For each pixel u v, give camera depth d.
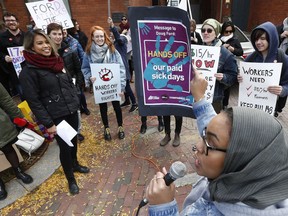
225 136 0.74
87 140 4.16
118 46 4.85
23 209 2.75
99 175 3.26
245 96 2.92
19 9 8.69
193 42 5.27
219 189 0.77
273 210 0.69
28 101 2.47
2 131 2.79
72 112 2.80
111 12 9.01
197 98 1.34
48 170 3.36
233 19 12.70
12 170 3.39
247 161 0.70
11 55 4.56
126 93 5.23
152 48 2.26
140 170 3.32
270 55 2.88
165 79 2.39
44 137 3.85
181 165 0.93
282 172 0.70
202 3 18.00
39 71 2.46
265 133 0.69
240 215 0.72
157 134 4.23
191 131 4.25
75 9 8.94
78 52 4.82
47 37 2.46
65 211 2.69
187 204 1.14
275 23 10.17
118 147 3.90
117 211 2.66
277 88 2.66
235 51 4.90
